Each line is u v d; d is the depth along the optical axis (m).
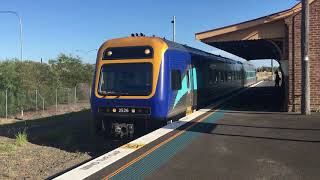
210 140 10.45
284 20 16.45
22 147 15.53
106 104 14.19
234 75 34.09
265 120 14.10
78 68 47.34
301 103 15.43
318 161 8.20
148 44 14.11
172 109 14.61
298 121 13.67
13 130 21.09
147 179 7.04
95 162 8.16
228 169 7.67
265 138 10.66
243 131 11.82
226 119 14.53
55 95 35.22
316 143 9.94
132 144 9.93
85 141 16.36
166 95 13.93
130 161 8.25
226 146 9.70
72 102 38.34
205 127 12.61
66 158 13.39
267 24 17.45
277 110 17.34
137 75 13.99
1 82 32.94
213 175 7.28
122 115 13.97
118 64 14.29
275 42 19.70
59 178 7.05
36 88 35.19
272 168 7.71
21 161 12.89
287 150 9.22
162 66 13.90
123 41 14.48
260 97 27.89
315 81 15.82
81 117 26.45
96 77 14.58
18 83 34.09
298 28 15.89
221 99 26.20
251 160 8.34
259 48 28.61
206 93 21.42
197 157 8.60
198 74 19.25
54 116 27.70
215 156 8.69
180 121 14.02
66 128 20.88
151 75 13.81
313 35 15.73
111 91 14.21
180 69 15.74
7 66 33.94
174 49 15.22
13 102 29.95
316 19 15.67
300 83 15.99
